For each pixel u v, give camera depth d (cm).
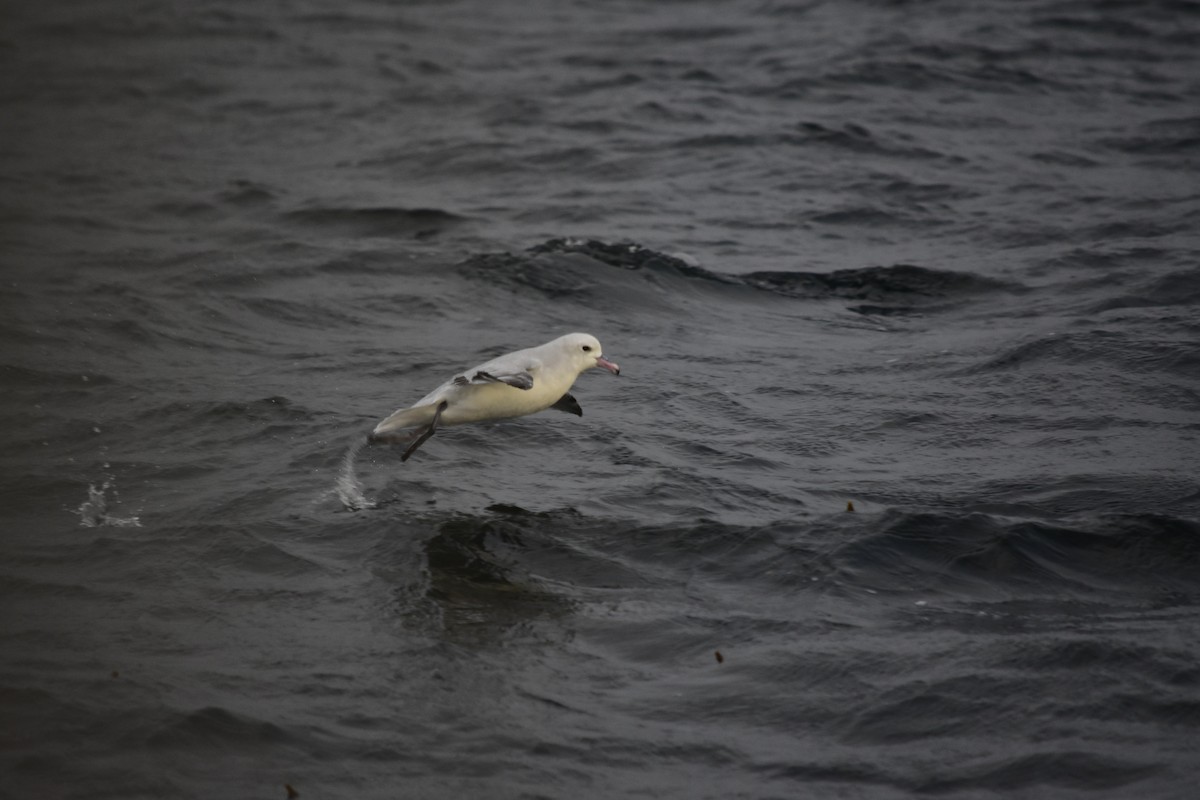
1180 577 1856
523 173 4438
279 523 2044
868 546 1925
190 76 5950
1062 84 5338
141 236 3753
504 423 2450
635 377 2720
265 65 6138
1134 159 4391
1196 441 2317
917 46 5828
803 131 4772
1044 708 1545
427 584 1872
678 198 4128
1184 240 3531
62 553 1944
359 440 2350
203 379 2664
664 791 1434
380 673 1647
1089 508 2066
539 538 2008
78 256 3509
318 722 1541
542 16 7088
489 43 6506
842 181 4253
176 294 3206
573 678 1645
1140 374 2630
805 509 2089
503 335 2997
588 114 5112
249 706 1562
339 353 2859
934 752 1482
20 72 6050
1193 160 4347
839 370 2761
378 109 5347
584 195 4175
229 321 3055
